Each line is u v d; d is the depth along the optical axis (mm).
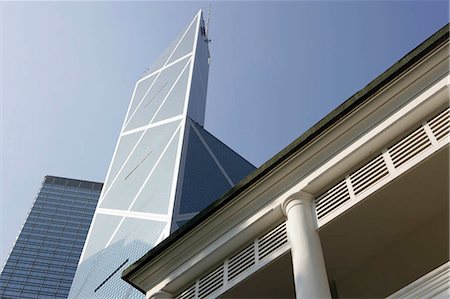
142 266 15773
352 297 14180
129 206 96312
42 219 130500
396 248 13789
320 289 10852
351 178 12648
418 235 13445
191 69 124500
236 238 13945
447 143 10992
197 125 108625
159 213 84562
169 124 110062
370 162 12477
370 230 13203
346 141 12914
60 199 138375
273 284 13969
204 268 14594
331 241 13453
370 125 12617
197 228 14859
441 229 12961
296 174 13500
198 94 122062
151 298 15117
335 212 12305
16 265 115562
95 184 145375
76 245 123875
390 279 13641
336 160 12742
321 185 13016
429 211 12766
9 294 108812
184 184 88812
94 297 82125
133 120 130625
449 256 12766
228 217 14367
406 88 12266
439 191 12164
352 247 13711
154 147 107438
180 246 15156
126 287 77750
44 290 111000
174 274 15008
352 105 12820
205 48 144125
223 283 13773
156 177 95500
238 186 14250
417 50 12164
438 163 11453
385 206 12555
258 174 13930
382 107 12539
